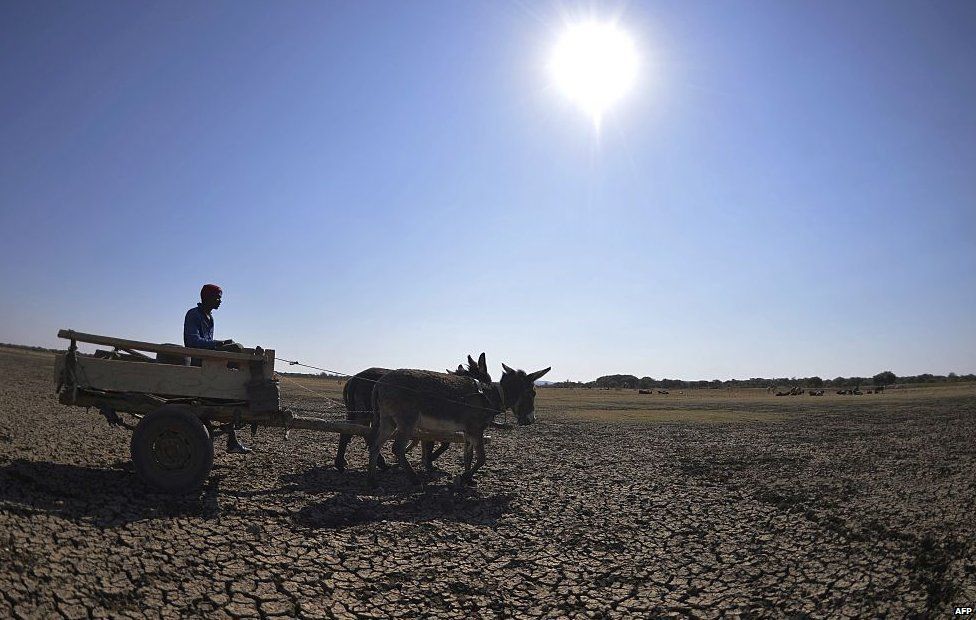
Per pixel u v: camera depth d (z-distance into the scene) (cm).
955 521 1071
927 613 686
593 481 1426
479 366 1316
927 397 5844
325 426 1102
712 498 1281
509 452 1864
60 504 781
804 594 761
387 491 1145
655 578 815
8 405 1855
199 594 637
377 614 659
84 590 595
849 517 1119
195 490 925
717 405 5088
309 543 816
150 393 896
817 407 4666
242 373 945
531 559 861
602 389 9419
